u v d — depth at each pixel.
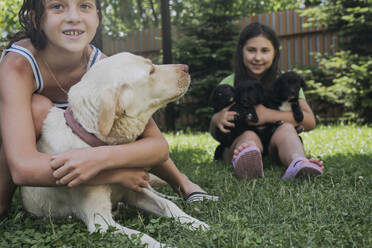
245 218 2.34
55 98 2.98
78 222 2.53
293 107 4.84
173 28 13.20
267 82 5.18
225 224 2.34
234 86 5.26
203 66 11.54
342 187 3.13
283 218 2.40
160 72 2.52
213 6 11.58
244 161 3.60
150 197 2.73
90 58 3.01
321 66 10.61
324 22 10.37
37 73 2.72
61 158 2.21
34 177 2.25
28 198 2.75
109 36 13.72
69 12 2.55
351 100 9.56
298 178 3.47
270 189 3.12
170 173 3.16
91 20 2.65
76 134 2.42
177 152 5.96
